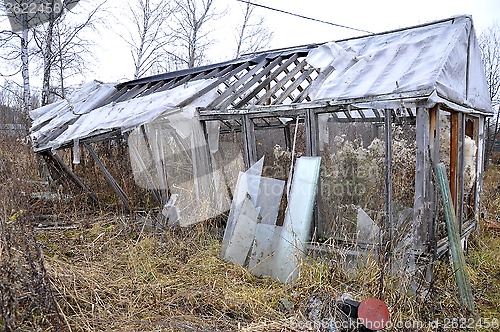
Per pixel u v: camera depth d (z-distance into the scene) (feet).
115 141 26.94
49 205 24.57
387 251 14.74
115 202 24.90
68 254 17.63
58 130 26.18
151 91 26.45
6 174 21.45
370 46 19.45
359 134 23.44
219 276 15.71
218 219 21.79
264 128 28.14
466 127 21.98
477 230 22.39
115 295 13.67
